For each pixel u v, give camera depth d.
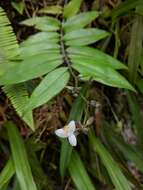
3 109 0.30
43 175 0.29
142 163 0.30
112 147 0.31
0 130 0.29
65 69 0.24
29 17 0.31
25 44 0.27
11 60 0.25
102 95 0.32
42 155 0.31
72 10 0.29
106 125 0.31
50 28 0.28
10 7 0.31
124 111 0.34
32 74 0.24
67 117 0.30
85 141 0.32
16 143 0.27
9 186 0.31
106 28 0.32
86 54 0.26
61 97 0.29
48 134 0.30
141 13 0.28
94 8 0.32
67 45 0.27
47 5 0.31
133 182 0.30
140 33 0.28
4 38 0.26
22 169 0.25
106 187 0.34
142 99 0.33
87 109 0.26
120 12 0.29
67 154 0.26
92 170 0.31
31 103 0.23
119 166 0.29
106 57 0.26
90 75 0.24
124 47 0.32
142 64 0.29
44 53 0.25
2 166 0.33
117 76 0.24
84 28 0.30
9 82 0.23
